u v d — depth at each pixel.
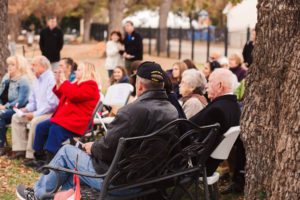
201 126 5.12
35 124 7.40
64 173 4.77
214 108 5.38
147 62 4.73
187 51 35.19
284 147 4.14
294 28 4.40
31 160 7.44
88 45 45.25
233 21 29.48
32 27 48.81
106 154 4.52
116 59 14.48
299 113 4.06
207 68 9.99
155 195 5.05
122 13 34.84
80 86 7.14
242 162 6.10
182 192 5.11
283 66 4.45
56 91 7.53
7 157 7.83
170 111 4.58
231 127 5.32
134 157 4.37
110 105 8.55
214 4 41.53
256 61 4.70
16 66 8.12
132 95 9.23
